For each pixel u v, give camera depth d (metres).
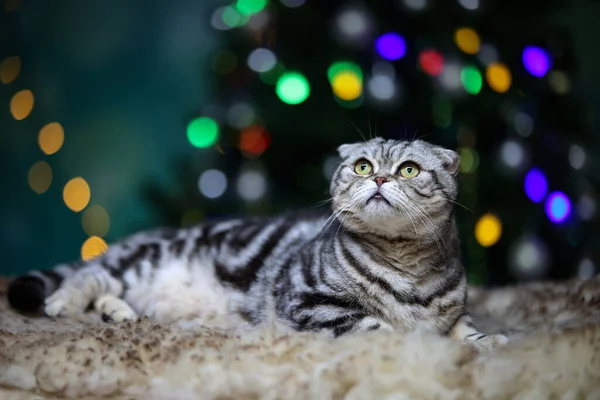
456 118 1.14
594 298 0.86
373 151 0.83
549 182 1.21
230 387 0.58
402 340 0.61
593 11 1.63
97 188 1.88
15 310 0.90
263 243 0.93
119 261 0.95
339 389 0.58
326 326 0.76
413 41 1.12
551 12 1.21
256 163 1.20
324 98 1.13
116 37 1.92
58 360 0.62
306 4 1.13
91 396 0.60
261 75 1.17
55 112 1.86
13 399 0.60
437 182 0.82
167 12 1.95
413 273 0.80
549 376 0.59
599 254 1.28
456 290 0.81
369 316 0.77
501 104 1.13
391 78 1.11
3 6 1.81
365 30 1.09
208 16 1.45
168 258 0.95
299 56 1.13
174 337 0.67
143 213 1.87
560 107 1.20
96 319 0.87
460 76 1.09
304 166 1.20
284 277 0.86
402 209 0.78
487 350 0.69
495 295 1.01
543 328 0.73
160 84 1.93
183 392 0.59
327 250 0.82
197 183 1.25
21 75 1.84
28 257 1.83
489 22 1.14
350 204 0.81
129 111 1.92
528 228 1.20
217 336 0.67
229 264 0.93
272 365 0.61
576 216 1.25
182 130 1.92
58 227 1.85
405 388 0.57
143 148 1.91
